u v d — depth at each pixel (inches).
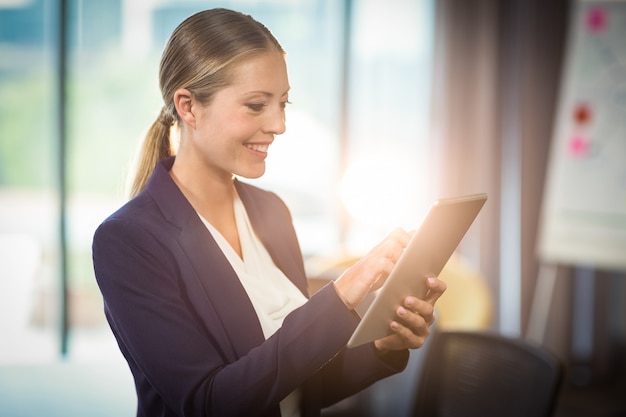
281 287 53.2
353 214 162.9
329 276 115.1
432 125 160.2
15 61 147.5
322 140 162.6
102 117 150.9
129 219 46.6
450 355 79.6
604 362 171.2
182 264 46.8
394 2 160.7
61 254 150.4
